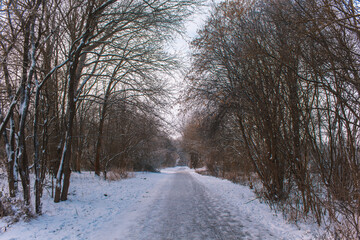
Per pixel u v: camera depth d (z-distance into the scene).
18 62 6.97
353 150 4.88
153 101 11.75
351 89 4.84
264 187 8.85
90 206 7.62
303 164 6.41
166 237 4.86
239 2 7.79
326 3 4.24
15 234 4.74
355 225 4.10
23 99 6.52
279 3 5.68
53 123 9.42
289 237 4.86
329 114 5.85
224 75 9.02
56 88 9.05
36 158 6.38
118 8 8.98
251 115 8.63
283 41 6.20
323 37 4.55
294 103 6.52
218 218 6.45
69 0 8.17
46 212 6.48
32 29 6.41
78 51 7.77
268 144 8.04
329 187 5.27
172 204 8.48
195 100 9.70
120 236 4.91
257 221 6.13
